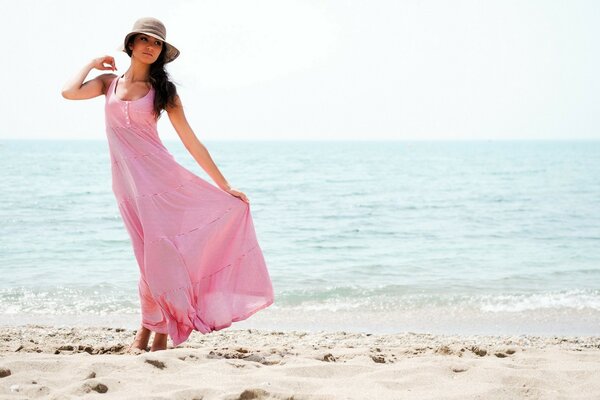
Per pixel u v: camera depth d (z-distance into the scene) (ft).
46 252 48.70
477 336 24.53
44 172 172.65
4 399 11.56
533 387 12.78
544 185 144.77
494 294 35.96
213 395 12.17
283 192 119.85
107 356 15.64
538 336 24.75
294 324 28.89
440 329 28.04
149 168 15.70
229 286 16.34
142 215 15.51
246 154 441.68
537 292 36.60
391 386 13.16
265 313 31.35
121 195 15.97
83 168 197.88
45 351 17.53
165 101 15.62
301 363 15.46
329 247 54.95
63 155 348.38
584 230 67.31
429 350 18.39
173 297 15.33
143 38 15.29
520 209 90.74
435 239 60.39
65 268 42.29
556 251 52.90
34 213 75.72
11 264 43.68
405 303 33.71
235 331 24.57
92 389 12.44
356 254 51.03
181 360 14.96
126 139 15.69
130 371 13.75
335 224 72.33
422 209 90.84
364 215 82.58
